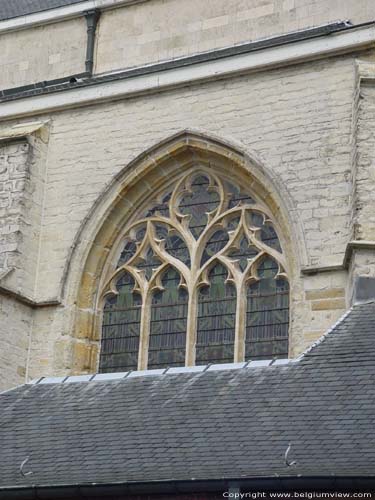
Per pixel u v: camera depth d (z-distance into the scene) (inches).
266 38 2110.0
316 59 1940.2
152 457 1417.3
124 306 2010.3
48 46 2319.1
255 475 1307.8
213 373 1594.5
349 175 1873.8
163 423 1497.3
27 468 1467.8
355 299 1706.4
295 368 1545.3
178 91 2026.3
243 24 2135.8
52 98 2102.6
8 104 2130.9
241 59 1984.5
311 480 1282.0
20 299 1989.4
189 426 1472.7
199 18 2174.0
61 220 2046.0
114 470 1408.7
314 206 1883.6
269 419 1437.0
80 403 1619.1
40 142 2079.2
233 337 1919.3
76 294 2005.4
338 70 1926.7
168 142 2007.9
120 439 1485.0
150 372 1647.4
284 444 1371.8
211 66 2001.7
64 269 2015.3
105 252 2028.8
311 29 2023.9
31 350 1990.7
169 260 1998.0
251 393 1514.5
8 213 2032.5
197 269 1975.9
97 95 2068.2
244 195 1979.6
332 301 1820.9
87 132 2073.1
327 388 1473.9
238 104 1977.1
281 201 1910.7
